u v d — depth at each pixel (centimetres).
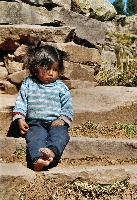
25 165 361
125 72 632
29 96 395
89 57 567
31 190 330
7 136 403
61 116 388
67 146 384
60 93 399
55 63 398
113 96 483
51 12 609
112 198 342
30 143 361
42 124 389
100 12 759
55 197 329
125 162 387
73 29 562
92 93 505
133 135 433
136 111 466
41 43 527
